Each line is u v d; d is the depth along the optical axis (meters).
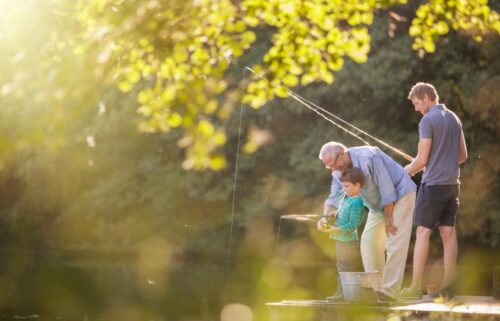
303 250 36.94
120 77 8.96
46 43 8.18
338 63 10.20
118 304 19.22
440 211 13.94
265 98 10.09
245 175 37.91
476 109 34.28
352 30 10.16
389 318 11.69
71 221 42.56
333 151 13.09
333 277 26.70
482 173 34.53
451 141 14.02
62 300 20.08
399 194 13.06
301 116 36.78
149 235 40.59
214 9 8.97
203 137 8.73
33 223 43.81
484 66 34.22
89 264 32.88
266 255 37.72
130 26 8.45
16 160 41.44
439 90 34.56
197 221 39.59
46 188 42.41
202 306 18.70
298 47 10.12
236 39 9.34
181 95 9.10
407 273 27.77
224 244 39.09
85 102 8.23
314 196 36.66
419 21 11.29
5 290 22.36
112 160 40.38
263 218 37.66
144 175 40.47
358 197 13.88
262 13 9.52
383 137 35.72
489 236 35.09
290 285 23.61
